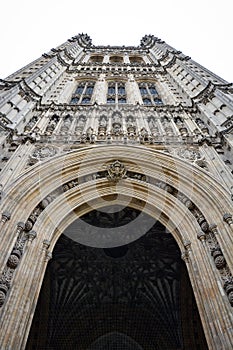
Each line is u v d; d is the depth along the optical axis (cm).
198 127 1706
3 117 1476
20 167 1271
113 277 2039
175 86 2530
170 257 1928
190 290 1925
